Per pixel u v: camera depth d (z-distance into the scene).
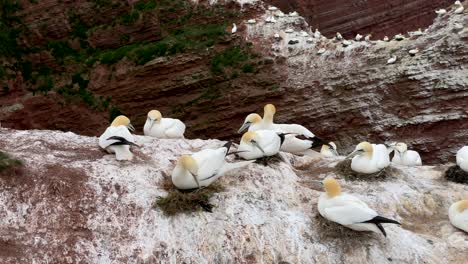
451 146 27.86
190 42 35.06
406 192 14.32
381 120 29.62
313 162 16.42
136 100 35.06
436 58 29.02
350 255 11.98
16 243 11.06
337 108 30.84
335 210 11.90
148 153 14.20
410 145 28.64
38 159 12.75
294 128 17.27
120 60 35.72
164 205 12.09
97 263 11.09
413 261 12.16
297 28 36.09
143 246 11.50
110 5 38.12
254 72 33.28
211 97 33.53
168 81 34.34
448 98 28.06
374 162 14.52
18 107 36.41
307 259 11.87
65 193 11.98
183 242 11.70
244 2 36.81
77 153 13.66
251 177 13.28
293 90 32.12
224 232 11.89
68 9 38.41
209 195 12.48
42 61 37.66
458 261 12.29
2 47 37.22
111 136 13.69
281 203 12.85
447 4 44.91
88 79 36.28
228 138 33.41
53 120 36.47
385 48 31.44
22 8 38.31
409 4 44.22
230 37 34.94
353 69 31.20
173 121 16.92
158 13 37.50
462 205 13.22
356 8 43.69
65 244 11.20
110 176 12.57
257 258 11.76
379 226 11.70
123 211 11.95
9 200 11.68
